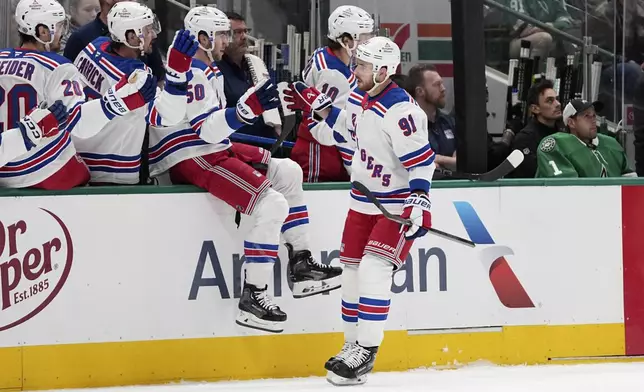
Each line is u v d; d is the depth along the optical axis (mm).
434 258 17688
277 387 16406
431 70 22016
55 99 16312
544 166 19578
